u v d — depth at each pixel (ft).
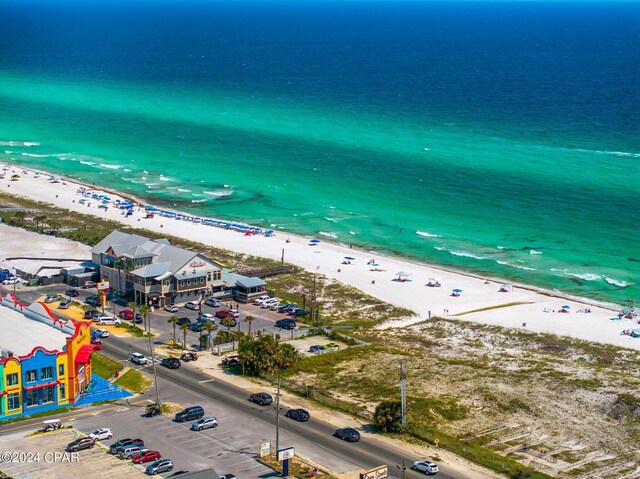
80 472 378.73
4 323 505.25
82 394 471.21
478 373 522.06
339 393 489.67
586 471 400.67
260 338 528.22
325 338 588.50
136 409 453.58
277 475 383.04
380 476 378.94
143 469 382.83
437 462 403.13
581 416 460.55
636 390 486.79
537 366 537.65
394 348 575.79
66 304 625.82
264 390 486.79
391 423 437.58
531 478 384.06
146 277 631.15
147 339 567.18
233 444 414.21
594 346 588.09
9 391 442.91
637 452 421.18
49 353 452.35
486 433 441.68
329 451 411.54
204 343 554.46
